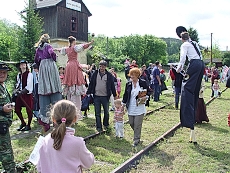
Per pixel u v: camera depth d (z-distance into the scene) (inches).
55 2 1334.9
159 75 638.5
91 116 450.9
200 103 398.0
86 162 115.9
